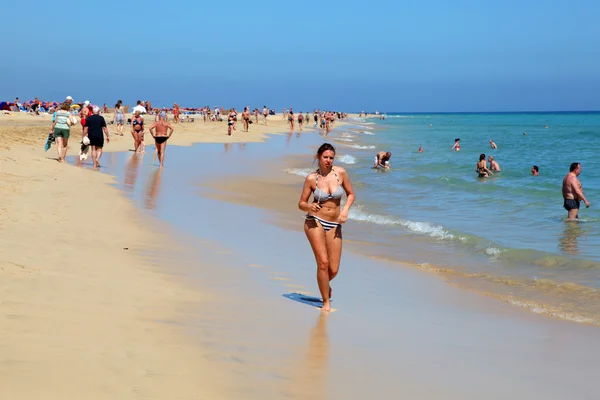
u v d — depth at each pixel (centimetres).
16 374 409
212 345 519
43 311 553
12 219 962
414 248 1101
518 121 13475
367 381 473
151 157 2547
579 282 881
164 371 445
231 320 603
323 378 471
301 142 4438
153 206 1326
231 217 1295
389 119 15912
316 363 504
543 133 6894
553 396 468
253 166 2541
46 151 2147
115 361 453
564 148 4184
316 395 436
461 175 2408
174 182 1825
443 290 818
